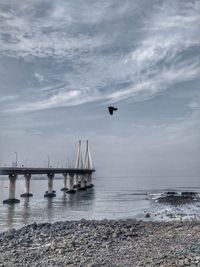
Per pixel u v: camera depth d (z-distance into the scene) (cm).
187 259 2977
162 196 14988
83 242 3881
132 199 14275
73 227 4819
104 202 12875
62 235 4259
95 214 8706
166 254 3212
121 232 4453
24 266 2983
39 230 4622
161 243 3809
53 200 14350
